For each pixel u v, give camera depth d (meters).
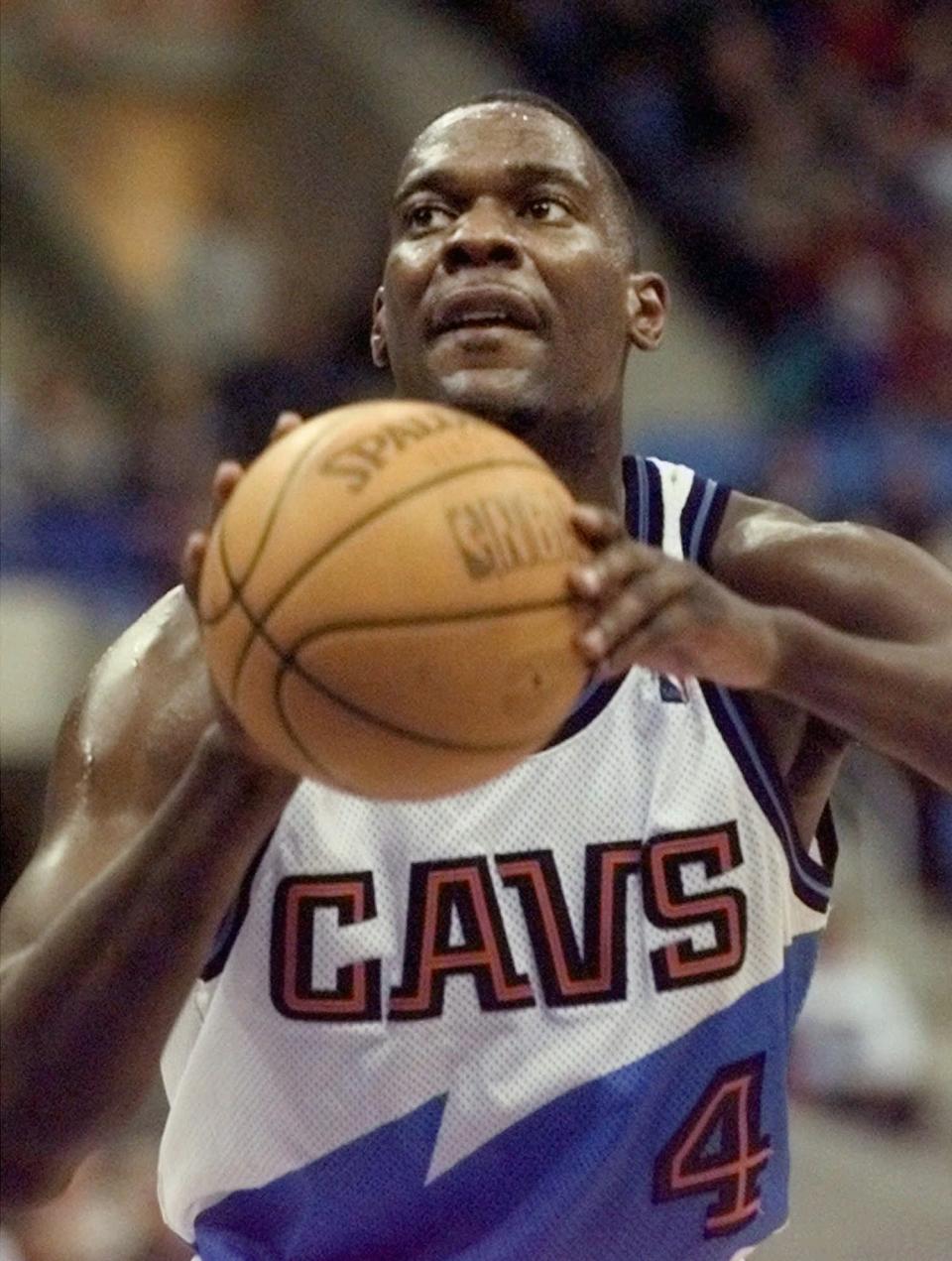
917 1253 8.37
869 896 12.24
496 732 2.83
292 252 18.28
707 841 3.59
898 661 3.15
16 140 18.06
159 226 18.70
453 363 3.55
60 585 12.24
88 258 17.66
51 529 12.69
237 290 17.77
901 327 16.75
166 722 3.50
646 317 3.98
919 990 11.91
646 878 3.57
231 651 2.87
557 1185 3.56
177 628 3.63
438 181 3.66
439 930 3.52
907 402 16.20
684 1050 3.59
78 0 19.03
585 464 3.71
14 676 11.33
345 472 2.86
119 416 16.70
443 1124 3.55
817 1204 8.91
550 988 3.54
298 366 15.09
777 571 3.70
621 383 3.79
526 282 3.55
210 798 3.04
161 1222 7.91
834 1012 10.08
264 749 2.96
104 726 3.54
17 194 17.92
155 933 3.07
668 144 18.23
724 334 17.55
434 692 2.79
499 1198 3.59
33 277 17.86
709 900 3.59
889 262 17.55
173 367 17.09
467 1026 3.53
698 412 16.72
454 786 2.88
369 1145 3.56
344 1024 3.53
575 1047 3.54
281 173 18.69
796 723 3.72
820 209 17.98
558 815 3.55
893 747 3.22
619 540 2.91
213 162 18.95
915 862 12.47
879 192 18.28
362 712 2.81
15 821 11.12
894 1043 10.09
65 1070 3.12
